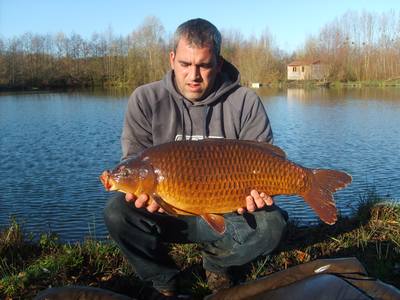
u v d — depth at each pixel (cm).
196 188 113
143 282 141
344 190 349
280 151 120
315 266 112
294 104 1302
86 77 2811
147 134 141
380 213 213
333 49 2711
